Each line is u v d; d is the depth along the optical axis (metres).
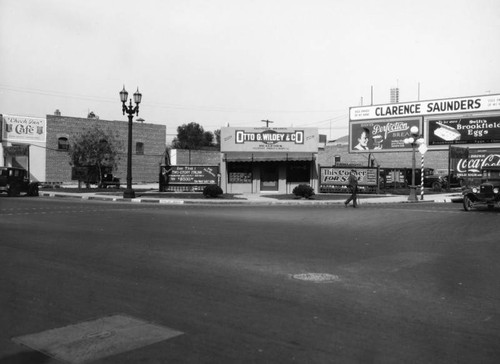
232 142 32.66
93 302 6.01
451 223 15.26
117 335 4.83
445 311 5.66
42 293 6.41
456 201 26.70
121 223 14.69
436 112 41.62
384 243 10.98
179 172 32.75
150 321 5.27
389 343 4.61
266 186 32.81
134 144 55.47
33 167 47.94
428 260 8.89
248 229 13.49
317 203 25.19
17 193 30.17
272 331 4.95
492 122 38.97
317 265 8.39
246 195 30.30
